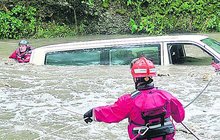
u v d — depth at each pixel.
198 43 9.95
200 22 19.94
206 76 9.24
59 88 8.90
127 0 20.42
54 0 19.66
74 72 10.04
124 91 8.53
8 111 7.57
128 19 20.00
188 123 6.76
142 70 4.56
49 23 19.55
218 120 6.88
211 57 9.97
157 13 20.11
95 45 10.37
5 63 11.50
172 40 10.08
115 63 10.30
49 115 7.33
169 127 4.56
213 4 20.17
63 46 10.66
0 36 18.45
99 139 6.23
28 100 8.19
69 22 19.77
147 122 4.51
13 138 6.36
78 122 6.97
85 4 19.72
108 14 20.03
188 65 10.24
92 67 10.33
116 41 10.31
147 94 4.53
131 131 4.60
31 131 6.62
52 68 10.48
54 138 6.31
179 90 8.47
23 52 11.77
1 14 18.80
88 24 19.72
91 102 7.91
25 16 19.36
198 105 7.59
